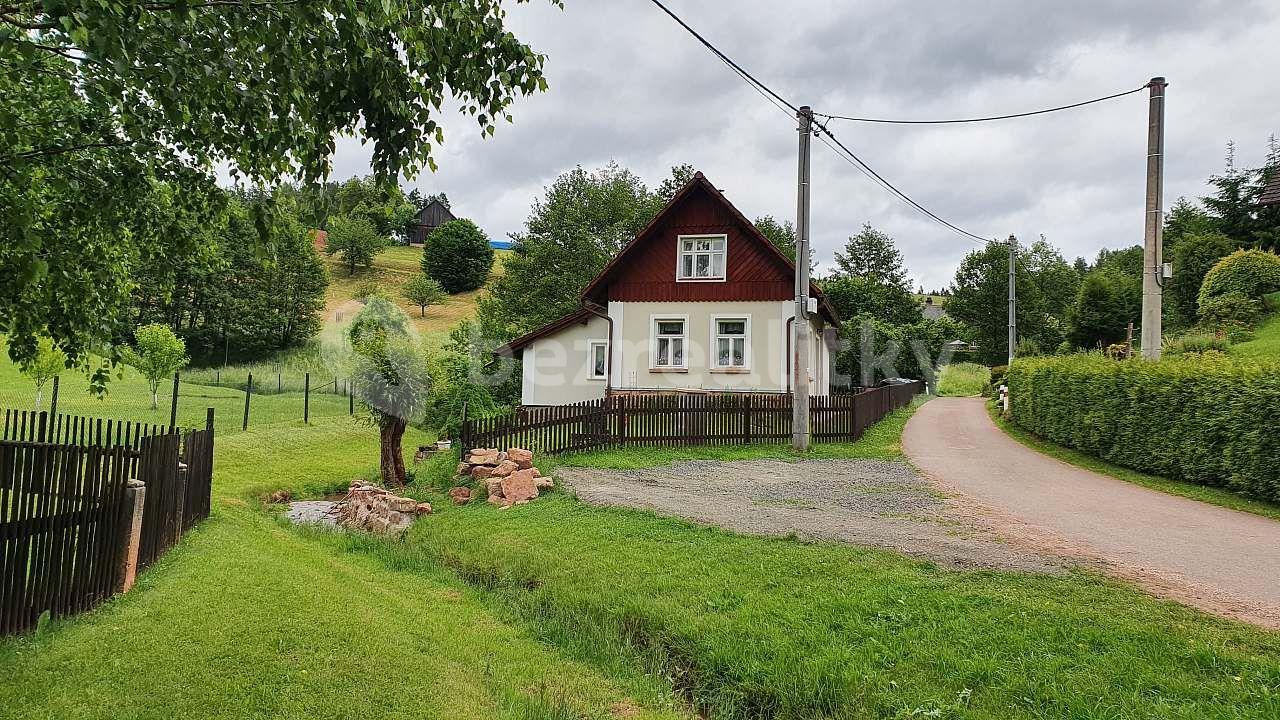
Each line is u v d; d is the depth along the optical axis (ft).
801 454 57.77
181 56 11.76
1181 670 16.94
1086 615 20.17
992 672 17.51
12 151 13.02
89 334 17.76
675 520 32.71
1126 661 17.40
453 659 19.36
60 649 16.51
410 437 76.69
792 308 77.15
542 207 162.30
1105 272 185.06
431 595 25.76
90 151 14.94
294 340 187.93
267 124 13.15
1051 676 17.07
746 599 23.15
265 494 48.06
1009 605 21.07
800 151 58.39
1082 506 36.86
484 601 25.68
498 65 15.12
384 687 16.38
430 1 14.06
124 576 21.04
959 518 33.81
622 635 22.36
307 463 58.65
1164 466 45.47
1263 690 15.72
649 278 81.51
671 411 59.47
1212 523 32.78
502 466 41.81
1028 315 220.84
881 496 39.68
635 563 27.22
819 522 32.96
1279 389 36.99
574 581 26.48
